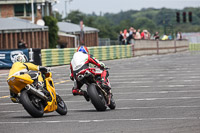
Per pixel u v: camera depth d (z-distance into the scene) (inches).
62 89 2310.5
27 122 1267.2
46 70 1363.2
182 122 1179.9
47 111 1349.7
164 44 7224.4
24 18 7303.2
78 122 1236.5
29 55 3639.3
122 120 1250.0
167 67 3732.8
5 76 3100.4
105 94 1467.8
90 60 1456.7
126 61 4677.7
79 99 1897.1
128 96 1961.1
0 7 7288.4
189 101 1717.5
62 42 7337.6
